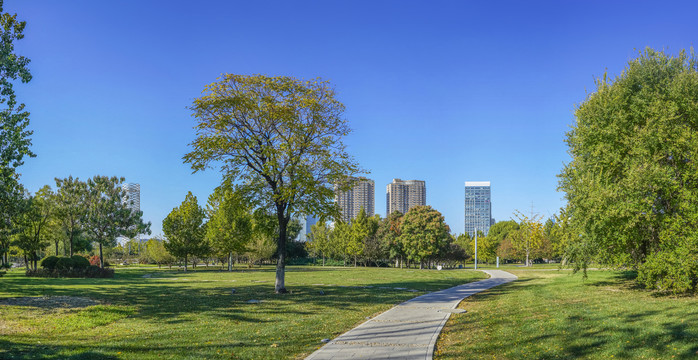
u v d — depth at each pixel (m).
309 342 11.16
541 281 30.22
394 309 17.19
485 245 94.56
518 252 84.50
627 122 20.08
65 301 18.22
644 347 9.74
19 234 45.12
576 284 25.17
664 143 18.27
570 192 21.12
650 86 20.67
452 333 12.66
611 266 20.28
